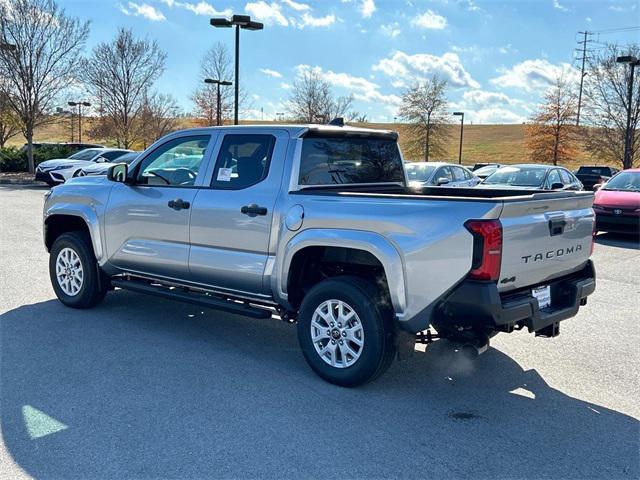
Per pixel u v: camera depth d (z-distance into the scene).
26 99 30.64
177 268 5.75
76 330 6.01
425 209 4.25
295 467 3.47
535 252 4.36
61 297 6.85
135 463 3.48
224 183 5.43
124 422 3.99
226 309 5.41
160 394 4.46
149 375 4.84
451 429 4.00
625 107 34.47
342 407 4.31
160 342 5.70
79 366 5.01
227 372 4.95
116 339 5.75
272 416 4.13
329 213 4.68
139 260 6.08
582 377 5.04
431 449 3.72
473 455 3.66
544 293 4.68
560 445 3.81
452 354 5.39
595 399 4.57
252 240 5.16
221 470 3.42
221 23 21.42
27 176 30.89
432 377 4.97
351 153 5.62
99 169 22.75
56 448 3.63
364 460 3.56
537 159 51.66
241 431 3.89
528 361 5.42
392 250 4.35
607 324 6.66
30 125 31.09
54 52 30.47
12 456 3.54
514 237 4.14
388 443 3.78
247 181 5.28
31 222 14.12
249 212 5.15
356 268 4.97
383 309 4.52
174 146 5.92
